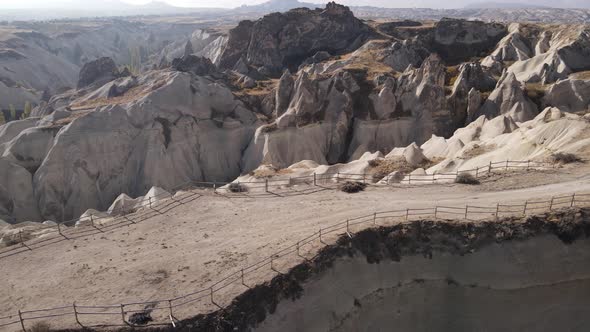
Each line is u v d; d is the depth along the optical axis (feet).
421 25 407.03
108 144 188.44
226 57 360.07
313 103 222.48
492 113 225.56
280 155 207.51
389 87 233.35
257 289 76.74
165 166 191.83
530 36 330.75
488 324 85.97
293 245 87.10
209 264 84.12
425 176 130.52
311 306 78.43
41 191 174.50
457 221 90.68
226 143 216.95
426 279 87.10
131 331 69.10
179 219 102.89
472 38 349.61
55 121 202.18
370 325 83.71
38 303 75.82
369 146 223.10
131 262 86.38
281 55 356.18
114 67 332.80
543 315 86.33
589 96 223.71
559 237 87.76
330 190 115.34
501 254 86.53
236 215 103.35
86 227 101.91
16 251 92.53
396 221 91.97
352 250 85.97
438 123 226.17
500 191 106.01
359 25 377.71
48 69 493.36
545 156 127.75
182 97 215.10
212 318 71.61
